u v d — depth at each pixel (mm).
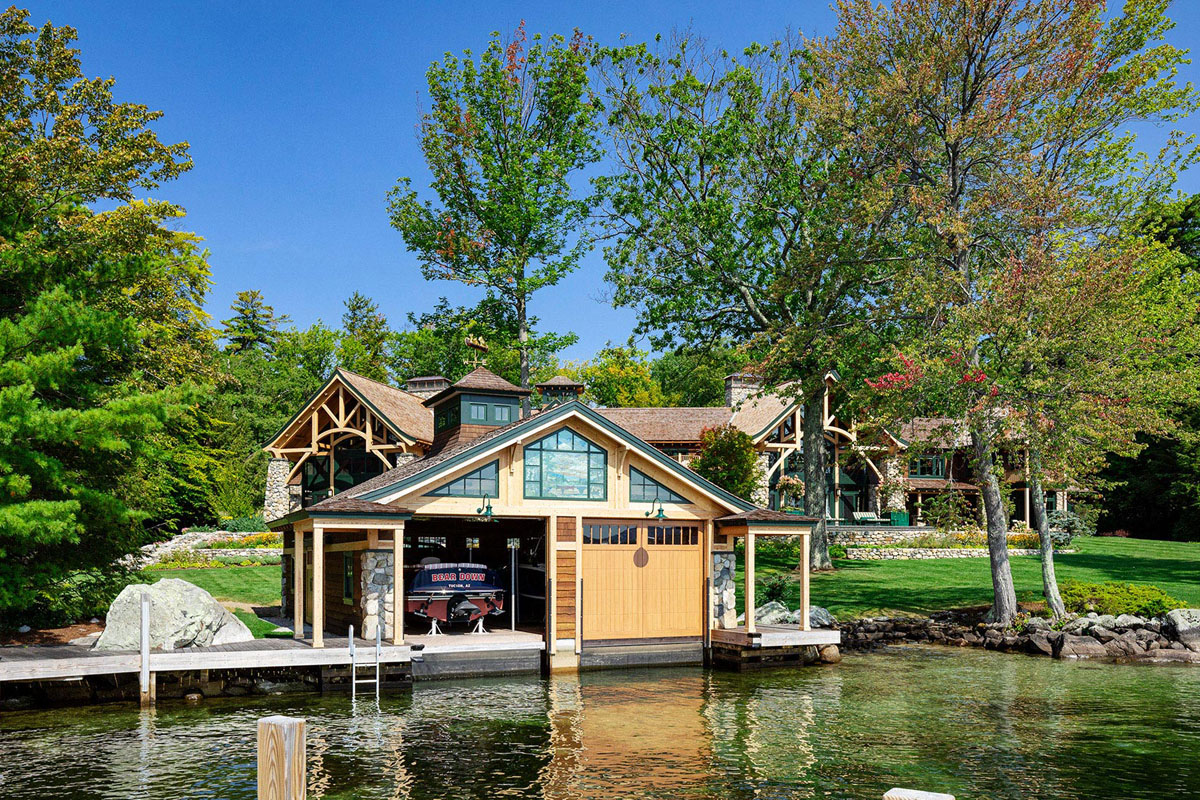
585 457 23891
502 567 29094
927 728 16672
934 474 55812
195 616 20719
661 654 24266
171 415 20375
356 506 20688
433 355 70938
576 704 18656
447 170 44250
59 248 22859
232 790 12461
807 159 36750
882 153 32625
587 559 23781
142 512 20750
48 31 23109
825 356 34062
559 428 23625
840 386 36281
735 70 37344
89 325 19969
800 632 24203
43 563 21438
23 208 22391
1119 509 58594
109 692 18844
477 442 22500
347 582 23875
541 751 14773
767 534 24562
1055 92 29906
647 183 38844
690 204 38250
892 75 30859
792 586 36250
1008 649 27609
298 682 20172
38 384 19750
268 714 17547
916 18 30109
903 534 47656
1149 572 38594
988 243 31812
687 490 24953
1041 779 13406
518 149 44062
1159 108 29562
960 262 31188
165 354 30672
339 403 38812
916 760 14414
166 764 13797
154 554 38719
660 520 24625
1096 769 13969
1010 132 30031
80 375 23188
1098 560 42375
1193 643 26547
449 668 21938
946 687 21062
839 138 33156
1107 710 18453
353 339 75562
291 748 5504
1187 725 17062
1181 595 33031
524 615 28578
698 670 23594
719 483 40469
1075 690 20766
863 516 51469
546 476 23406
